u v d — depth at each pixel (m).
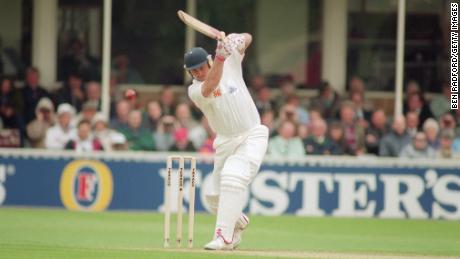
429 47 70.81
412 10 70.81
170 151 59.91
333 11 70.81
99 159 58.16
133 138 60.72
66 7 69.50
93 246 38.78
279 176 58.41
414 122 62.31
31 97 64.00
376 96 71.00
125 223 52.12
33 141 62.12
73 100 65.25
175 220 54.31
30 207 58.28
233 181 35.34
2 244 37.09
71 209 58.19
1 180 58.22
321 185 58.50
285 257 32.88
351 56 71.25
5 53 69.31
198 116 65.19
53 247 35.75
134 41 70.25
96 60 69.81
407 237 49.44
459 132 64.31
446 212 58.94
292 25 71.56
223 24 71.25
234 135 35.97
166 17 70.62
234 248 36.94
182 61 70.75
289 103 65.00
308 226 53.53
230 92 35.56
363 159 58.66
